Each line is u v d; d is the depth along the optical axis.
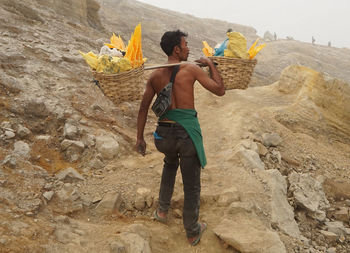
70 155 4.06
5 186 2.98
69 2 17.86
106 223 3.08
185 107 2.73
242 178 3.98
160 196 3.19
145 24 44.31
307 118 6.65
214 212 3.38
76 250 2.46
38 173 3.43
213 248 2.94
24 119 4.29
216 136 5.26
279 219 3.58
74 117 4.66
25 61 5.83
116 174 3.91
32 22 9.62
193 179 2.80
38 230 2.54
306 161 5.36
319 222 4.06
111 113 5.35
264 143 5.32
